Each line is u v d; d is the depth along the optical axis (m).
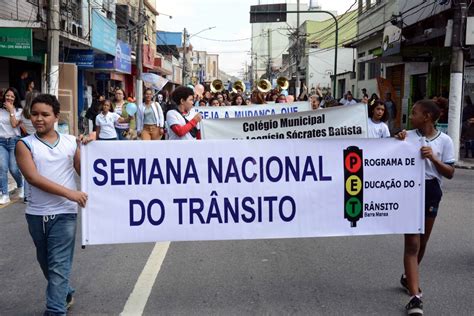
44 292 5.15
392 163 4.83
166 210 4.67
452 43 14.95
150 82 33.31
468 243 6.84
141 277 5.52
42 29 15.73
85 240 4.56
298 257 6.23
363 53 33.97
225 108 12.02
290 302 4.83
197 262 6.04
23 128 9.01
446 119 17.09
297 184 4.79
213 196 4.72
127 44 29.84
